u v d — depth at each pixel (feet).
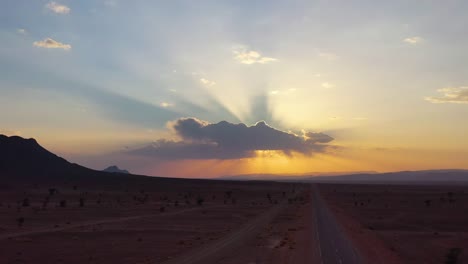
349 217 299.17
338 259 123.65
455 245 188.44
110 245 165.17
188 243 168.96
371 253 140.46
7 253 145.79
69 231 209.36
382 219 296.30
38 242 173.06
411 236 215.72
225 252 142.61
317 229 208.03
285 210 355.56
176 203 426.10
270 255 134.82
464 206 415.03
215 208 383.86
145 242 173.27
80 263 128.98
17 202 425.69
